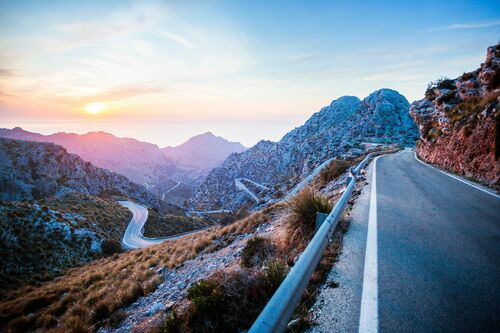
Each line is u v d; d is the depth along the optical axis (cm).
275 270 375
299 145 17200
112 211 8944
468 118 1471
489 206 738
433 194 930
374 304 307
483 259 418
